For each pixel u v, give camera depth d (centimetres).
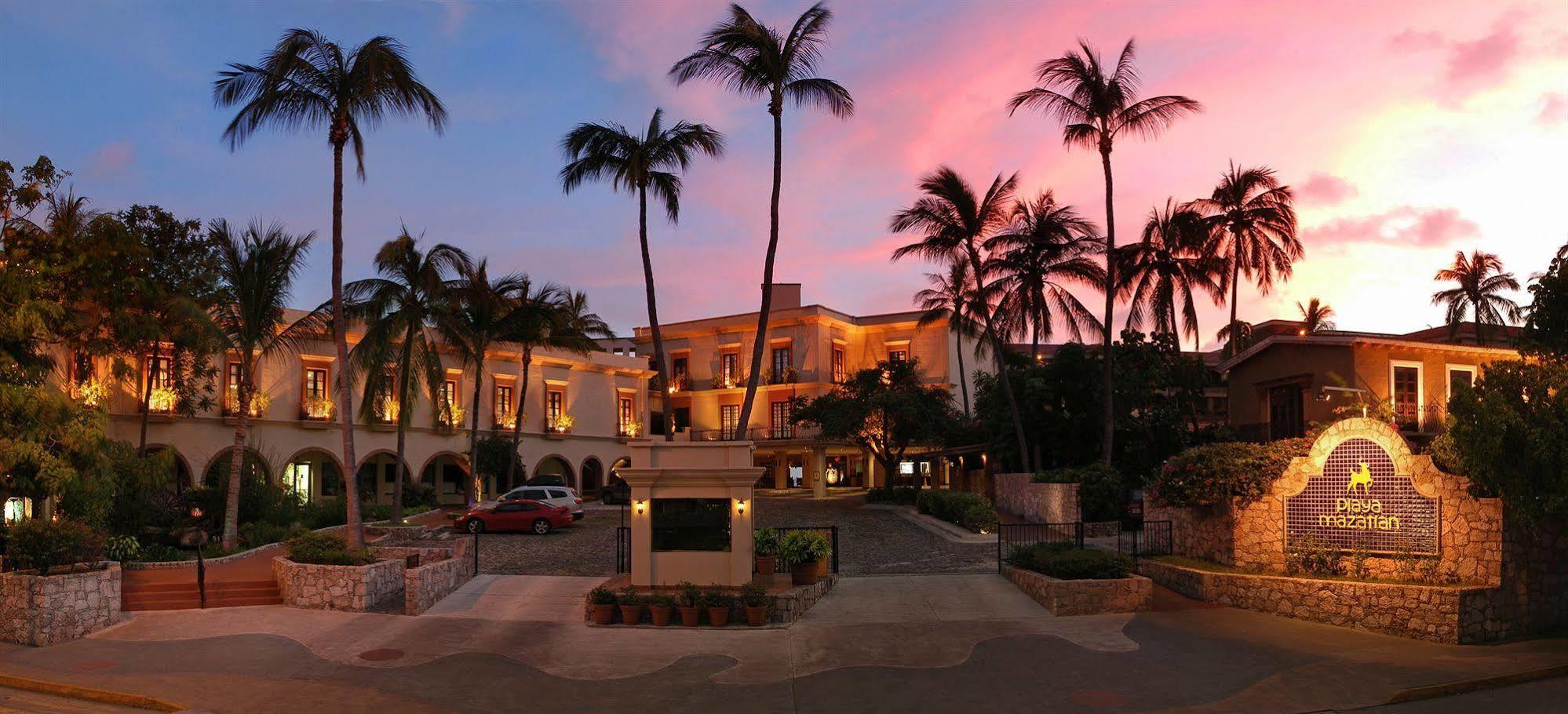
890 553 2372
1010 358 3838
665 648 1465
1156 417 3331
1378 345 2903
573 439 4838
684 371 5666
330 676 1309
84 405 1959
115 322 2275
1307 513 1678
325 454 4075
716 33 2364
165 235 2680
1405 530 1570
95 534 1723
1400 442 1586
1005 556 2233
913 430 4109
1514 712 1089
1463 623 1403
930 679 1262
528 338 3866
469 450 4366
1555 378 1407
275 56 2114
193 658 1400
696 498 1727
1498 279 4278
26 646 1462
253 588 1856
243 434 2500
